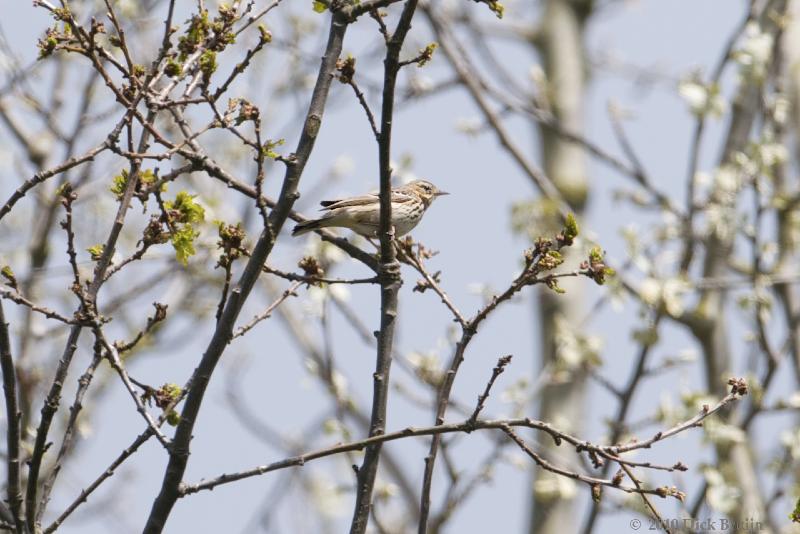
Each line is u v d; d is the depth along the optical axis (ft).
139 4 47.60
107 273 24.68
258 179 24.81
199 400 25.09
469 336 27.94
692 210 49.52
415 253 29.99
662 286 45.14
